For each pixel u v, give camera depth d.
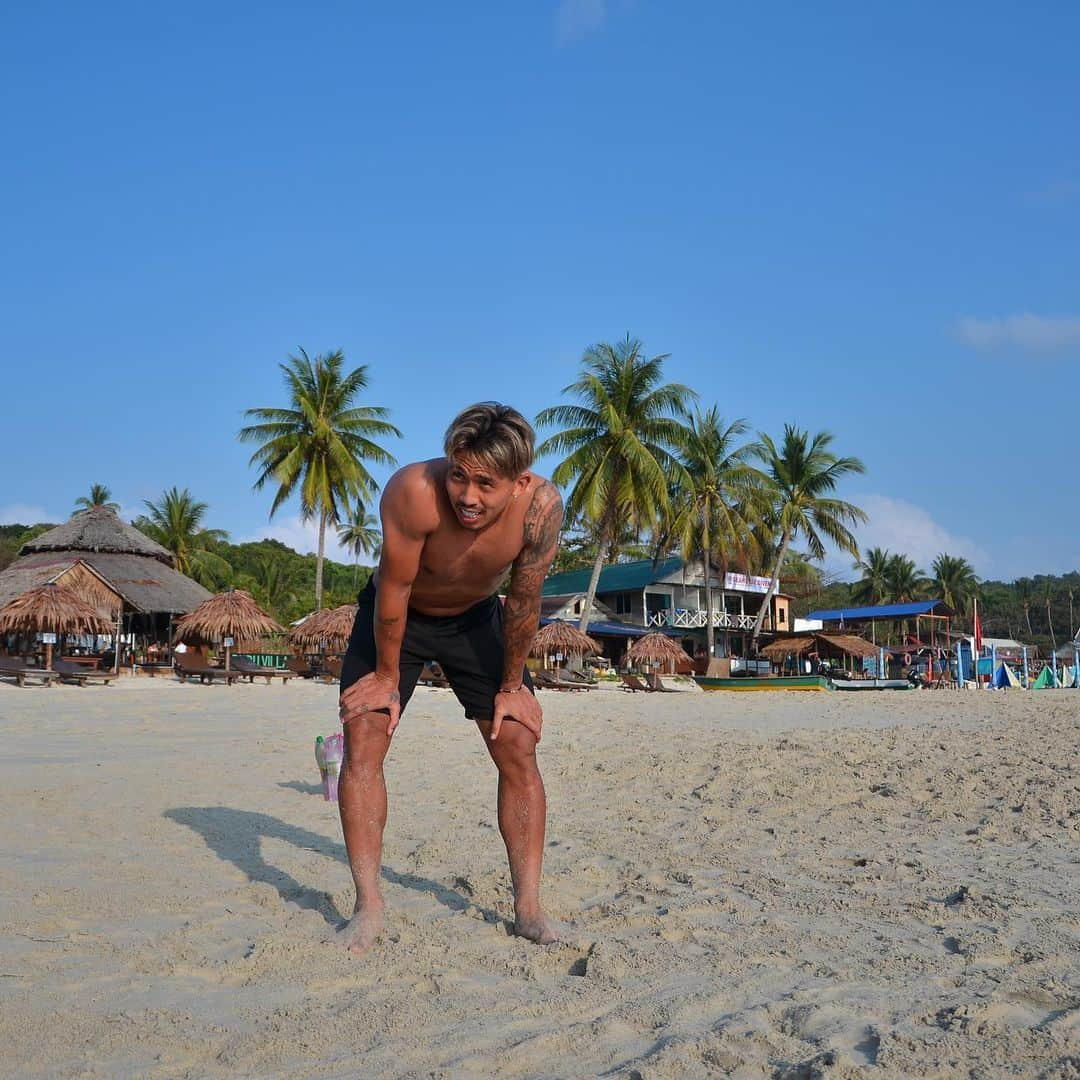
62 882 4.23
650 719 15.04
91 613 25.31
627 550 64.56
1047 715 14.87
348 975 3.11
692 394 37.53
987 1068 2.34
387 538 3.35
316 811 6.24
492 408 3.18
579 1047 2.55
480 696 3.74
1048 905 3.93
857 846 5.11
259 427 40.44
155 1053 2.51
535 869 3.63
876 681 41.56
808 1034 2.61
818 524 49.38
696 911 3.87
